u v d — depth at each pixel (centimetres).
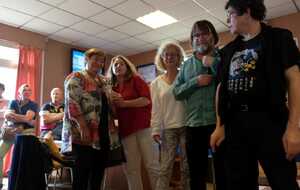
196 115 177
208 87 176
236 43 123
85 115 189
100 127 195
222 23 502
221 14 466
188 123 182
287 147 96
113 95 212
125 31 536
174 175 235
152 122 216
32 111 363
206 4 431
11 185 238
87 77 199
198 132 178
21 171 238
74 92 188
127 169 214
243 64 115
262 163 108
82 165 183
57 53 575
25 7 427
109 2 417
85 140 183
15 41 501
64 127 190
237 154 115
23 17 462
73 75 194
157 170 210
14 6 423
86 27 511
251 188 115
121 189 269
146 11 450
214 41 181
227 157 119
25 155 241
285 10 466
